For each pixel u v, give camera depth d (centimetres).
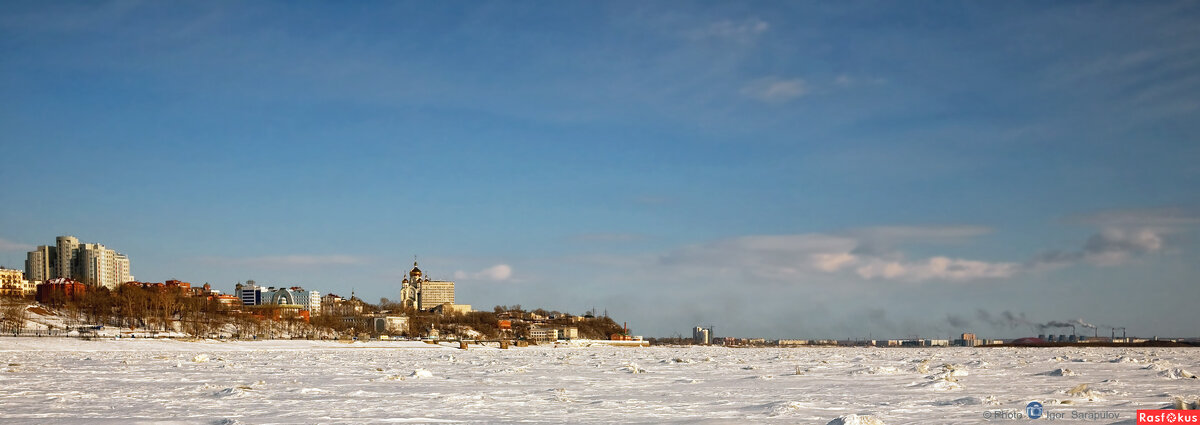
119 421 3884
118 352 14862
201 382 6359
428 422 3878
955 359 12738
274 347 19212
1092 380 6312
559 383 6406
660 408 4459
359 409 4400
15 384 6078
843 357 14450
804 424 3728
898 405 4422
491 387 5972
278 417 4041
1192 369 8125
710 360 11888
